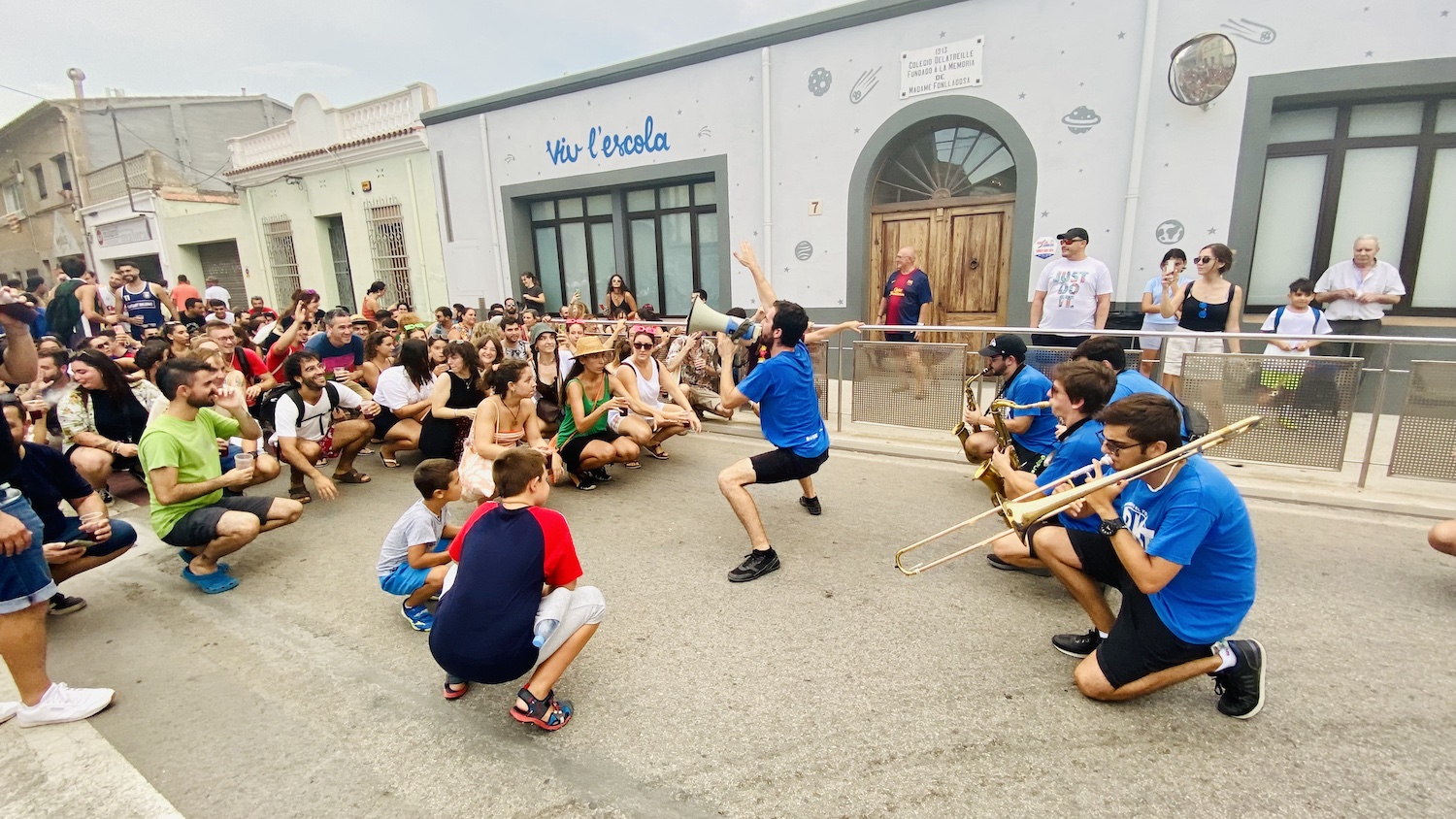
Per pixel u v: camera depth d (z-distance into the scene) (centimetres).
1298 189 603
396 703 256
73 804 208
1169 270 538
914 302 673
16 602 235
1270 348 479
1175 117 597
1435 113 553
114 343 655
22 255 2330
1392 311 595
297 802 208
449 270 1151
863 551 372
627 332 702
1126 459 217
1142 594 230
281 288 1448
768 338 351
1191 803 196
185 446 339
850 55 736
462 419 510
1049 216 663
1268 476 460
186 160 1967
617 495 474
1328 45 543
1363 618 291
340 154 1216
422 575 301
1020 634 289
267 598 341
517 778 215
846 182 765
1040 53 642
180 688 268
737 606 317
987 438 451
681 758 222
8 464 241
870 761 217
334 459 580
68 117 1794
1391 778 204
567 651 235
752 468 347
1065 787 204
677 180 921
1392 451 431
